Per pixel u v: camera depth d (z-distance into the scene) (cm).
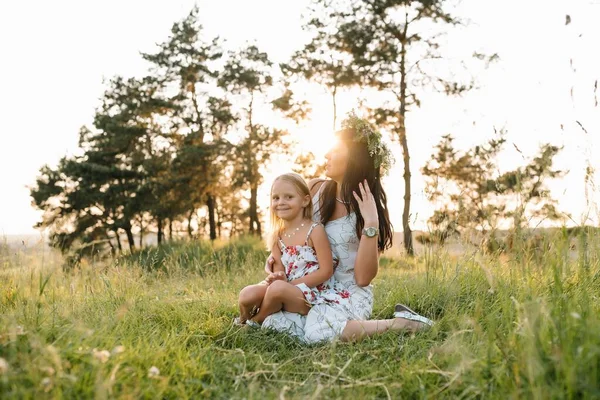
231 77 2980
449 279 458
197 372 269
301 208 395
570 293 315
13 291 407
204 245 1470
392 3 2220
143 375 248
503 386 224
